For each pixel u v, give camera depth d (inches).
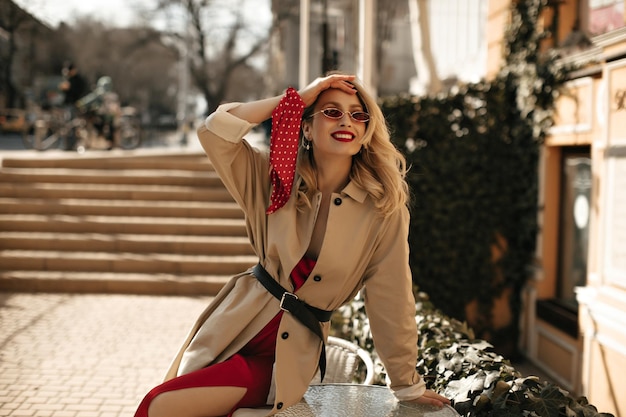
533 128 279.7
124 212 360.5
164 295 305.4
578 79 247.8
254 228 94.7
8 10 1365.7
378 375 140.1
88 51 1833.2
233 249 335.0
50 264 317.4
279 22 1167.0
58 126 568.1
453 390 103.3
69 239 331.6
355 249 88.6
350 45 760.3
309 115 93.0
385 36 884.0
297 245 89.3
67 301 285.9
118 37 1834.4
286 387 85.9
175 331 242.4
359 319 167.0
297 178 92.3
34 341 223.1
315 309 91.6
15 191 370.3
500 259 301.9
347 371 117.8
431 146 297.0
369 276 93.0
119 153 433.7
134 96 2133.4
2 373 189.6
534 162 285.9
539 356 283.6
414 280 300.4
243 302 91.1
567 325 250.1
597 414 91.6
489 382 99.4
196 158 439.8
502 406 93.1
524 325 298.8
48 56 1800.0
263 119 90.4
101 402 169.9
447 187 297.4
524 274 298.4
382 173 90.7
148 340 229.5
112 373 193.3
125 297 297.9
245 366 87.2
